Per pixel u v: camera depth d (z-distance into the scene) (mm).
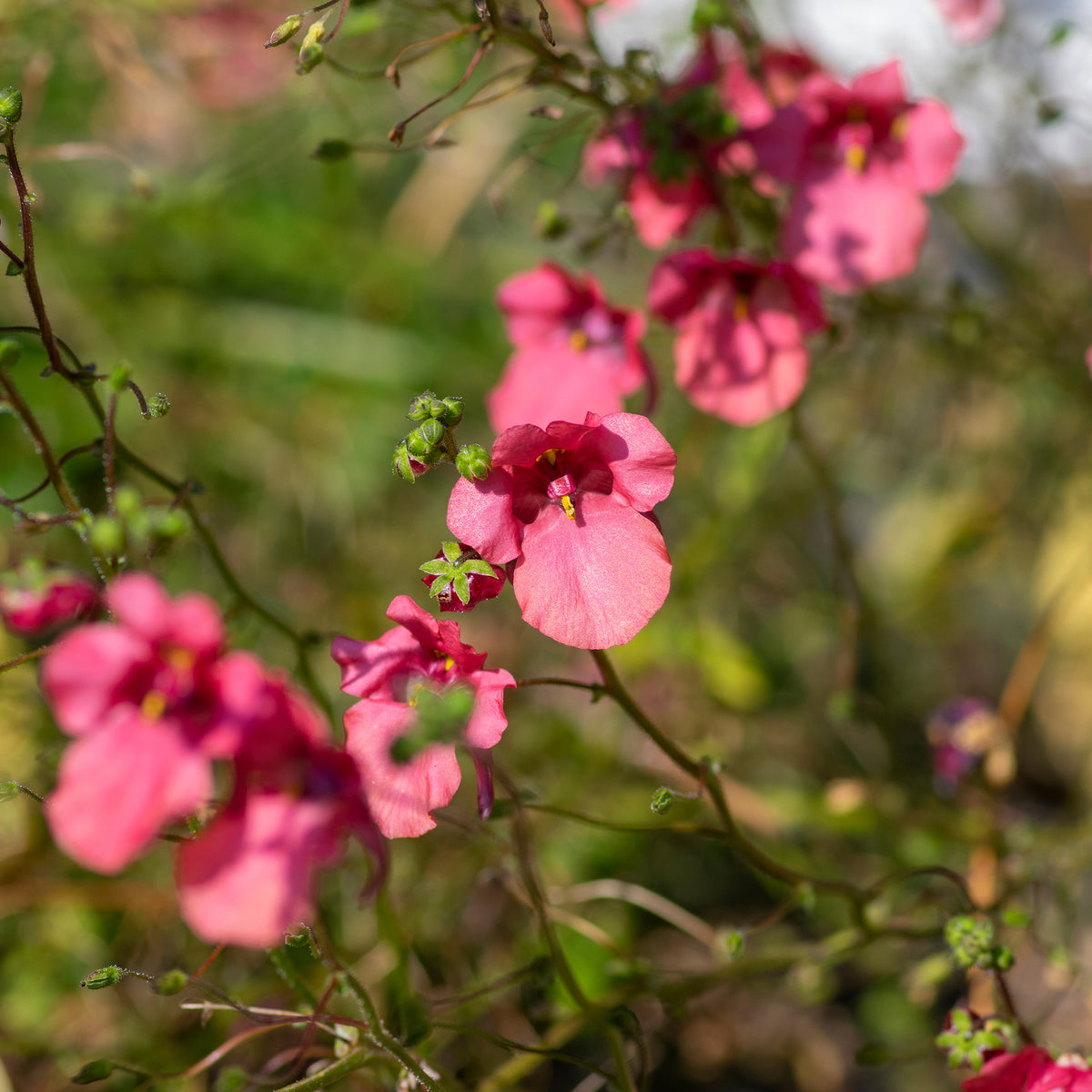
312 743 312
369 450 471
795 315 382
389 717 335
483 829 368
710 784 355
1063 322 445
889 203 389
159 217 445
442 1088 340
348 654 337
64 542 423
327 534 477
